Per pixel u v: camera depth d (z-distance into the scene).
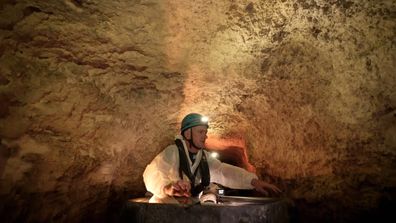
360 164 1.70
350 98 1.61
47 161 1.44
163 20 1.56
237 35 1.69
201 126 1.72
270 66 1.80
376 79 1.51
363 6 1.43
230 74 1.87
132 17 1.50
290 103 1.85
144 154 2.08
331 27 1.54
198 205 1.30
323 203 1.88
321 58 1.63
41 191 1.45
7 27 1.19
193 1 1.53
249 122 2.11
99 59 1.53
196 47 1.72
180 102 1.97
